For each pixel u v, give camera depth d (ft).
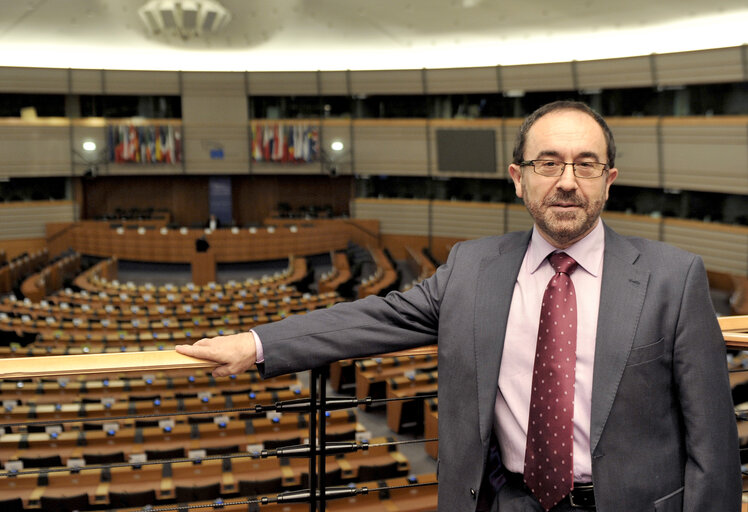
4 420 31.65
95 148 84.79
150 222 85.56
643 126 69.56
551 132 6.32
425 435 34.19
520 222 81.41
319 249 85.30
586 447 6.18
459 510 6.60
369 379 37.63
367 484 25.98
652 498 6.05
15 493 25.03
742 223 65.26
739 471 6.08
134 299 57.16
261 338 6.51
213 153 87.45
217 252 80.07
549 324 6.33
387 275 67.41
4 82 80.02
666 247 6.46
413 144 86.38
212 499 25.21
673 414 6.23
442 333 6.81
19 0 57.36
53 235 84.43
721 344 6.23
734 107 66.44
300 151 87.66
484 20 64.08
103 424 29.99
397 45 75.66
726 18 59.77
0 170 81.61
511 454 6.53
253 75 86.07
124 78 83.76
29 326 47.37
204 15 59.72
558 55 77.05
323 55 82.17
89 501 24.76
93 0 57.00
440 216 86.69
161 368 6.27
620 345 6.08
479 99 85.10
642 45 70.28
